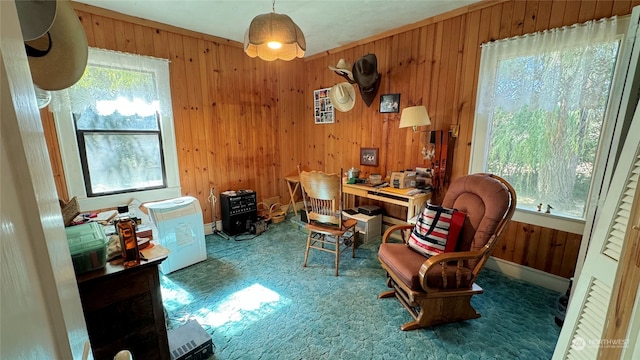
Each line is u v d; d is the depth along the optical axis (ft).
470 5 8.10
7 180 1.01
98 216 6.10
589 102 6.44
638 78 4.55
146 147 9.77
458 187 7.07
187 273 8.30
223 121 11.50
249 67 12.00
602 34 6.14
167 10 8.34
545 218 7.38
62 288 1.44
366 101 11.21
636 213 2.04
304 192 8.70
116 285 3.80
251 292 7.33
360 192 10.27
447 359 5.18
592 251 3.33
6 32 1.10
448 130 9.06
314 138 14.07
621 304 2.09
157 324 4.25
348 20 9.23
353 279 7.96
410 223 8.24
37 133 1.34
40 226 1.26
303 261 9.05
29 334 1.06
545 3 6.93
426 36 9.30
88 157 8.70
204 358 5.18
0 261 0.88
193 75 10.38
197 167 10.97
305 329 5.96
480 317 6.30
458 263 5.84
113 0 7.66
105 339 3.82
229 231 11.12
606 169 5.03
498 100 7.84
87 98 8.14
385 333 5.84
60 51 3.55
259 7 8.20
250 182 12.76
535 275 7.71
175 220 8.29
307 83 13.94
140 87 9.06
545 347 5.45
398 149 10.64
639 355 1.90
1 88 1.01
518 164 7.83
